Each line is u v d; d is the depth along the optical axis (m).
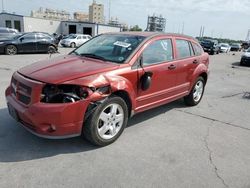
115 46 4.47
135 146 3.91
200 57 6.00
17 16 43.22
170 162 3.53
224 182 3.18
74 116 3.32
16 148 3.60
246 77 12.17
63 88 3.31
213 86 9.19
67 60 4.16
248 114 5.98
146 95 4.43
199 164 3.54
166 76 4.79
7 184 2.85
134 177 3.13
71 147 3.73
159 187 2.98
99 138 3.70
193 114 5.64
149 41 4.49
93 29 45.41
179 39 5.34
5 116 4.64
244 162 3.69
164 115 5.42
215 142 4.28
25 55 15.99
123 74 3.88
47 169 3.17
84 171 3.18
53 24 46.12
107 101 3.62
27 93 3.36
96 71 3.62
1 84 7.16
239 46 47.69
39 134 3.30
